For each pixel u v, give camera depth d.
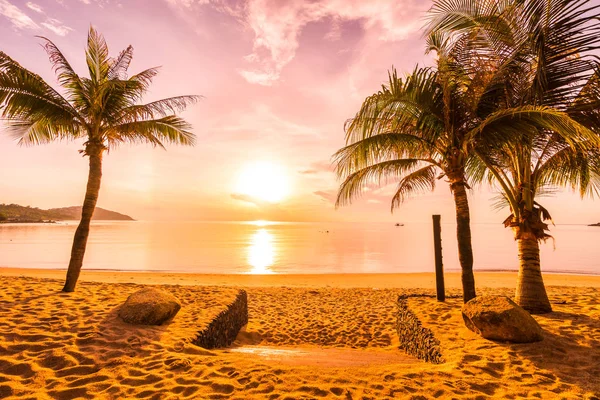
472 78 5.70
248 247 37.81
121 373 3.27
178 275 15.48
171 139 8.24
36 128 7.70
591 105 4.68
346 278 15.36
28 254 27.25
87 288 7.25
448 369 3.52
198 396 2.86
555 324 4.79
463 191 6.01
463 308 4.87
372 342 6.25
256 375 3.25
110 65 7.66
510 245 43.78
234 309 6.43
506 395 2.98
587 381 3.23
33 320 4.58
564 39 4.35
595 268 20.77
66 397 2.83
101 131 7.53
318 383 3.12
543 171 6.08
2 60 6.00
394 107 5.80
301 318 7.77
